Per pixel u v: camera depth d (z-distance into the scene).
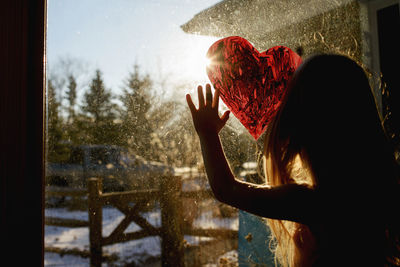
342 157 1.03
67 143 1.12
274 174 1.09
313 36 1.61
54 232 1.11
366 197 1.02
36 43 0.95
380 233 1.02
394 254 1.03
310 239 1.04
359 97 1.06
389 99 1.91
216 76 1.18
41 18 0.96
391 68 1.95
